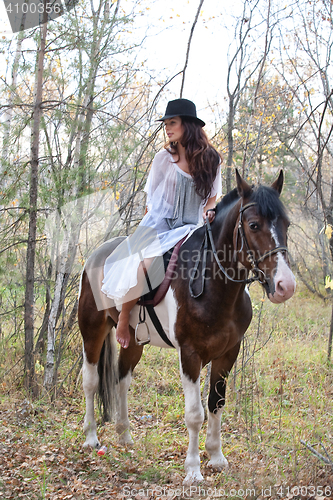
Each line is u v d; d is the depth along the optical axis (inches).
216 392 128.8
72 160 211.3
